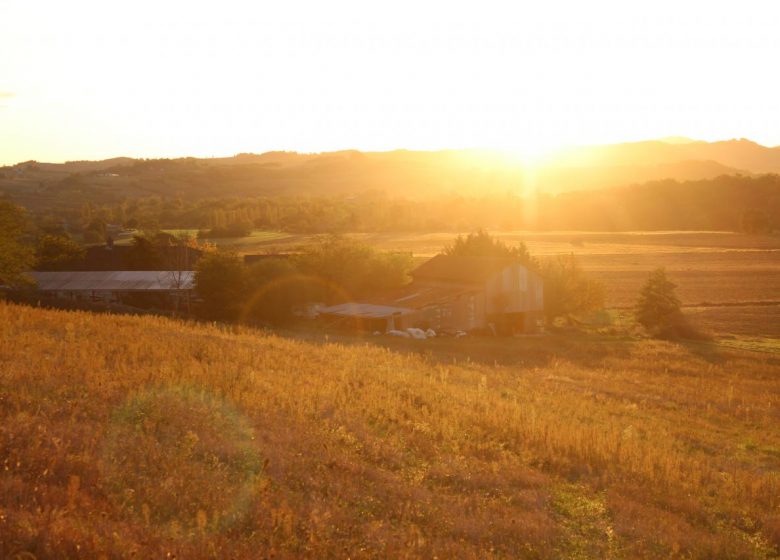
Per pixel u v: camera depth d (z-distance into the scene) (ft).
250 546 32.12
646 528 44.65
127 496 35.58
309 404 65.16
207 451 46.03
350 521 37.76
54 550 27.58
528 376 123.44
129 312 191.11
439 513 41.70
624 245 516.32
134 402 55.01
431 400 78.95
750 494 57.52
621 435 73.92
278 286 197.26
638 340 208.33
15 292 201.36
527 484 51.85
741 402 116.67
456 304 203.51
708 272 366.22
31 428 43.75
